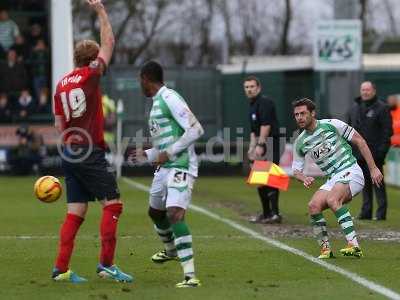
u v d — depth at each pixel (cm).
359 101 3984
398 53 8919
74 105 2345
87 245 3067
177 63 12862
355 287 2295
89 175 2358
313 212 2794
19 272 2544
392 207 4588
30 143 6366
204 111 7519
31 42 6338
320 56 5784
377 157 3919
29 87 6350
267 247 3028
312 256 2822
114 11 11888
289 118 7519
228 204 4644
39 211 4256
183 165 2300
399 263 2686
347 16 6262
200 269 2583
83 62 2391
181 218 2300
